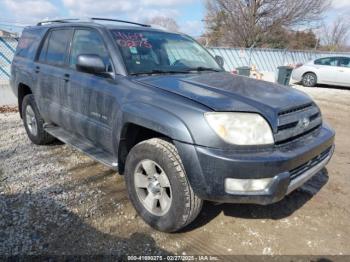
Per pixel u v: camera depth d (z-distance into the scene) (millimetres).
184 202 2738
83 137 4137
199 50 4469
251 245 2930
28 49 5367
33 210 3326
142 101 2996
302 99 3178
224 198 2559
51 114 4629
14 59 5723
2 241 2818
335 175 4516
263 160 2498
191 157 2594
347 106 10352
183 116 2658
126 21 4449
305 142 2980
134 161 3086
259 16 29031
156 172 2984
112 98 3328
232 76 3773
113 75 3445
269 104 2779
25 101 5277
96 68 3350
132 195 3203
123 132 3201
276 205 3596
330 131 3445
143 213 3121
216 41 30469
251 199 2555
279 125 2705
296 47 33656
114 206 3457
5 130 6160
